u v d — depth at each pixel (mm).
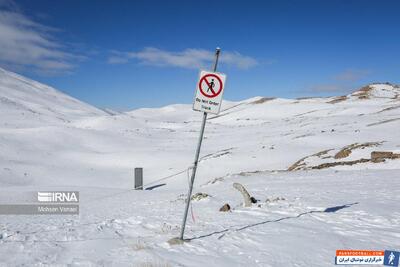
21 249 8336
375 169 28328
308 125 81875
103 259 7344
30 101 199875
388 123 60781
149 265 6730
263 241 8531
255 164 46250
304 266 6855
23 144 64125
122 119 132750
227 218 11750
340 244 8164
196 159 8539
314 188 19016
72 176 49688
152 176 48875
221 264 6953
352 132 57125
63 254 7883
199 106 8258
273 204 13953
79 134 76500
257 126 102250
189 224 11062
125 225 11398
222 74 8234
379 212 11500
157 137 89250
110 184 46969
